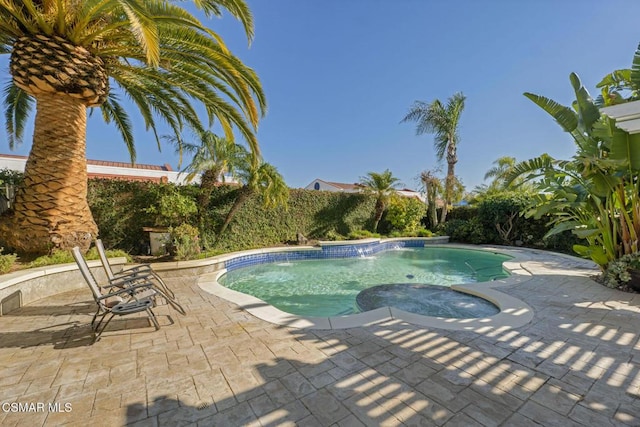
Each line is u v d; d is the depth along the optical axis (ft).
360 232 47.91
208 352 9.84
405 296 18.29
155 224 30.27
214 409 6.88
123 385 7.87
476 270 31.04
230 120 24.62
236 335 11.28
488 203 46.91
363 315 13.34
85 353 9.74
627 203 19.13
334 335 11.25
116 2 14.94
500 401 7.16
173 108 25.40
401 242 48.44
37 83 17.08
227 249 34.94
